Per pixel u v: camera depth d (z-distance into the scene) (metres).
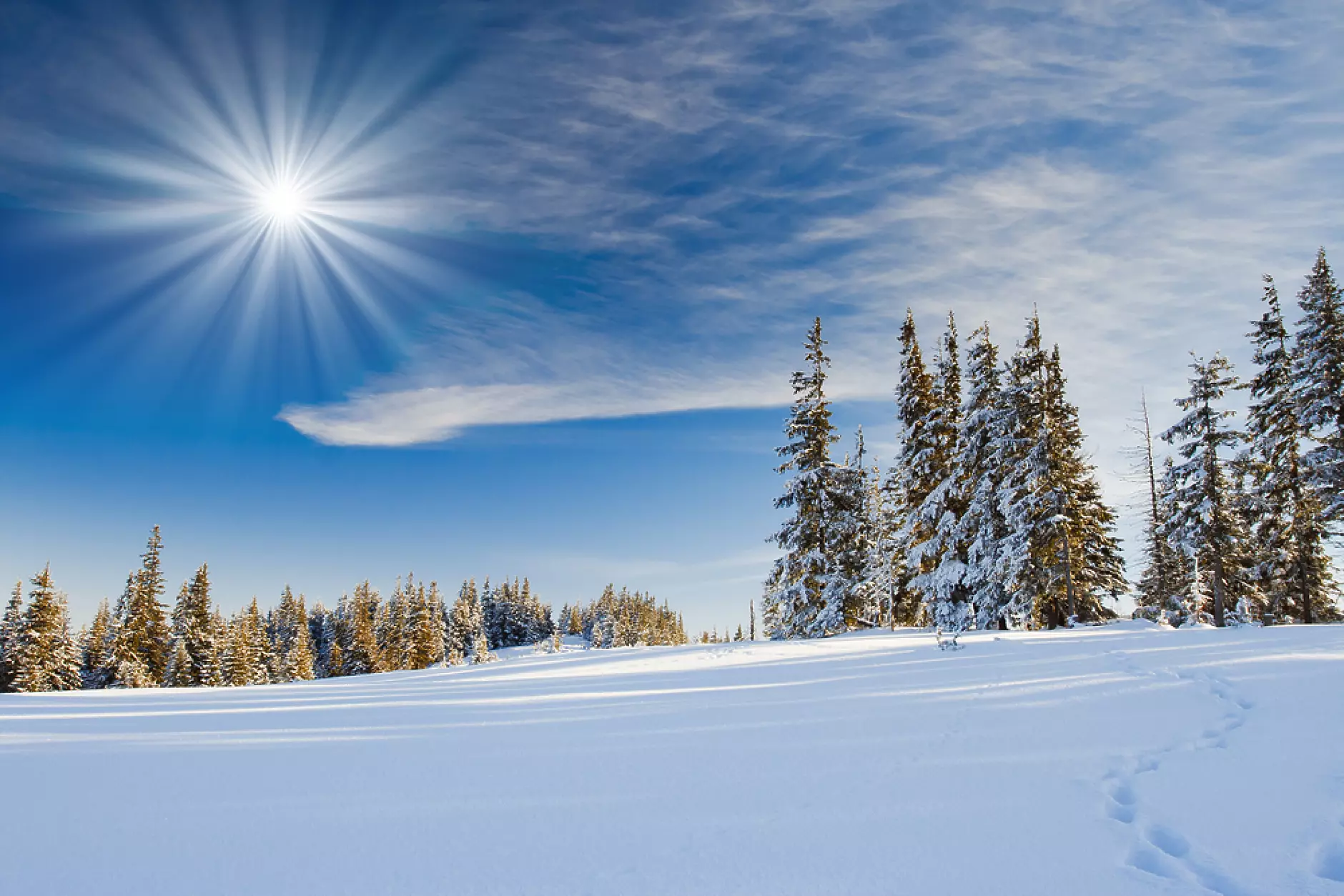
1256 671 7.91
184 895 3.23
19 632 50.53
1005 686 8.46
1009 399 29.92
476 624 104.69
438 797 4.76
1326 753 4.75
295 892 3.26
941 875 3.32
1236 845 3.57
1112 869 3.36
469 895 3.19
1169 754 5.09
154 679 54.72
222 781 5.35
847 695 8.73
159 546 56.75
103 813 4.50
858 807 4.29
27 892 3.27
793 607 32.53
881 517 39.81
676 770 5.29
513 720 8.33
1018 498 28.86
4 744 7.38
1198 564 32.25
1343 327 30.25
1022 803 4.26
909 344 33.50
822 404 33.62
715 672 14.04
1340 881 3.18
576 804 4.50
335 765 5.86
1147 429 38.34
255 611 72.62
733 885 3.25
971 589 29.41
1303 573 30.78
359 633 77.81
